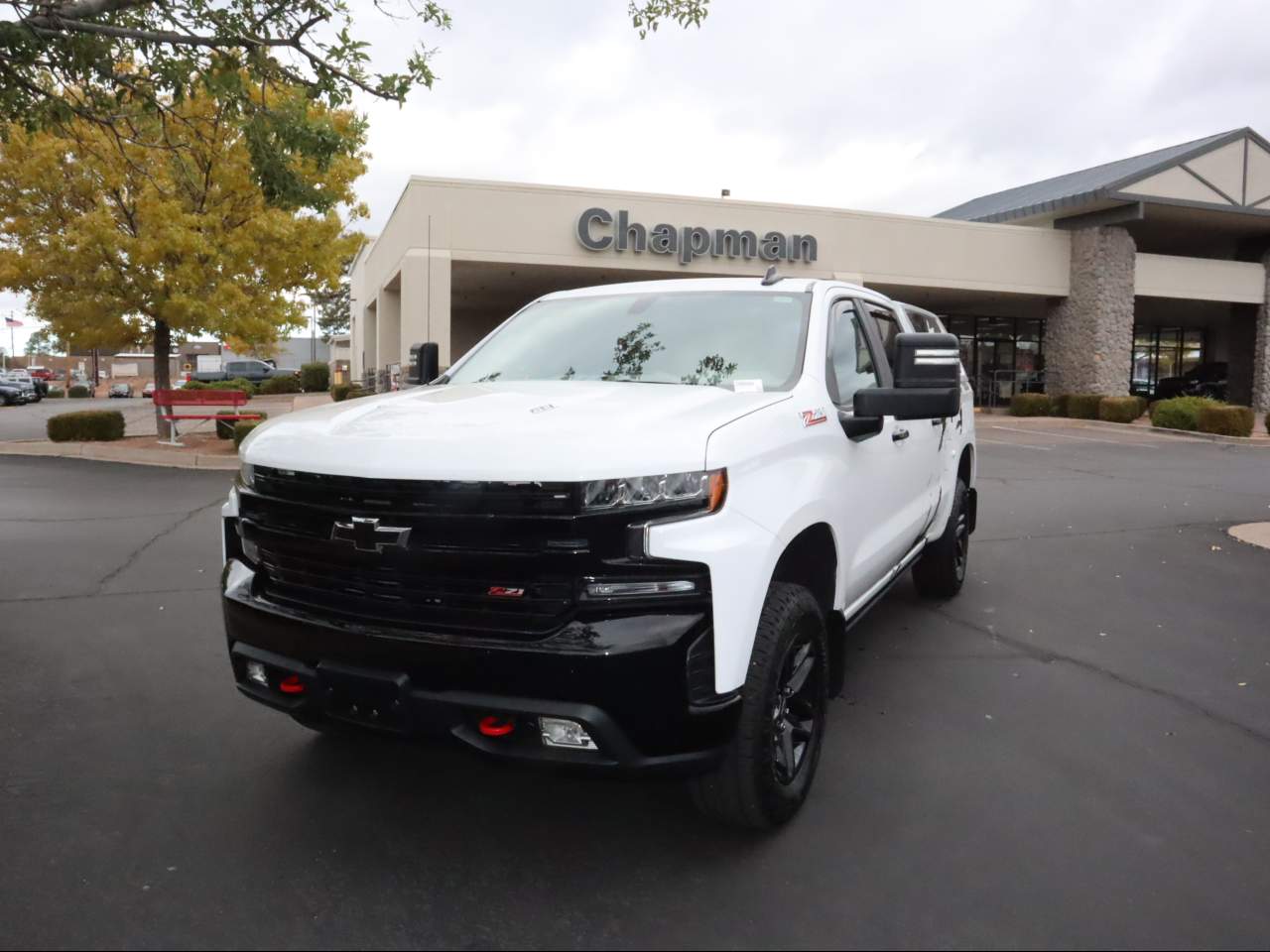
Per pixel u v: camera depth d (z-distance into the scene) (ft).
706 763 9.07
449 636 8.96
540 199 74.02
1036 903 9.18
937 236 88.12
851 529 12.32
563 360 13.37
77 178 46.50
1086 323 92.79
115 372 301.84
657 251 77.30
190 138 44.93
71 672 15.61
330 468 9.32
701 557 8.85
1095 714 14.17
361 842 10.31
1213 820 10.92
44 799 11.21
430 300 71.72
